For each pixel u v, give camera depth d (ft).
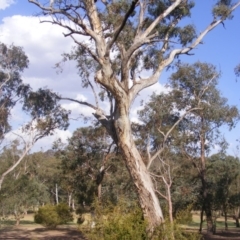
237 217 165.58
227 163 133.28
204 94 94.32
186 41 64.59
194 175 115.03
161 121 86.07
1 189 119.75
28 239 111.86
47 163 209.97
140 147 86.74
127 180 109.60
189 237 43.52
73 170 117.39
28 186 131.13
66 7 50.08
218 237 110.52
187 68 90.99
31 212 246.27
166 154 88.89
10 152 126.72
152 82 52.42
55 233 130.00
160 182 95.14
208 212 115.75
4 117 108.37
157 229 41.78
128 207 49.62
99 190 111.75
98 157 115.14
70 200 200.13
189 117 95.61
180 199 104.12
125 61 50.24
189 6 63.10
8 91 106.93
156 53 63.98
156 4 61.57
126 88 49.93
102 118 53.62
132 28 58.13
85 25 49.70
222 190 130.62
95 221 41.78
